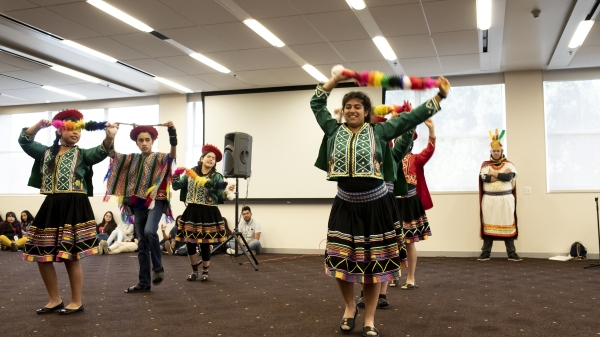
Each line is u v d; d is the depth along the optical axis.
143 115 10.46
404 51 7.33
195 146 9.98
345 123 2.82
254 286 4.79
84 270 6.16
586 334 2.84
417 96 8.87
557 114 8.44
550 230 8.16
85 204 3.45
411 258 4.53
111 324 3.10
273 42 6.94
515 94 8.45
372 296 2.71
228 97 9.67
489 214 7.91
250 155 6.99
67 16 6.04
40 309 3.45
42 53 7.53
